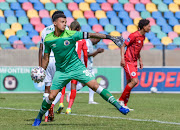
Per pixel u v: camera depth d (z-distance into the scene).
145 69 51.19
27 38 68.38
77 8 78.88
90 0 81.06
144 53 61.59
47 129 16.83
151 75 51.34
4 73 49.69
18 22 71.94
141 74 51.12
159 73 51.50
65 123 19.64
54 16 17.14
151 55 61.66
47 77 21.23
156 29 78.25
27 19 72.81
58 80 17.72
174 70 51.72
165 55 62.19
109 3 81.56
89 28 74.81
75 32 17.25
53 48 17.30
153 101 37.16
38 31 70.81
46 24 72.81
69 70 17.64
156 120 21.05
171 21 80.75
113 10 80.56
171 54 62.25
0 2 74.75
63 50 17.28
